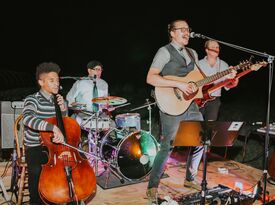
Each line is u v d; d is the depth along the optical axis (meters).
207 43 4.55
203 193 2.98
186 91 3.28
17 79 11.14
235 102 9.37
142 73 12.97
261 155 5.55
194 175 3.96
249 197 3.44
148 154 4.19
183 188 3.96
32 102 3.24
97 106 4.79
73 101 5.02
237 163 4.89
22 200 3.45
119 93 11.05
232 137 3.03
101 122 4.32
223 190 3.58
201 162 4.86
